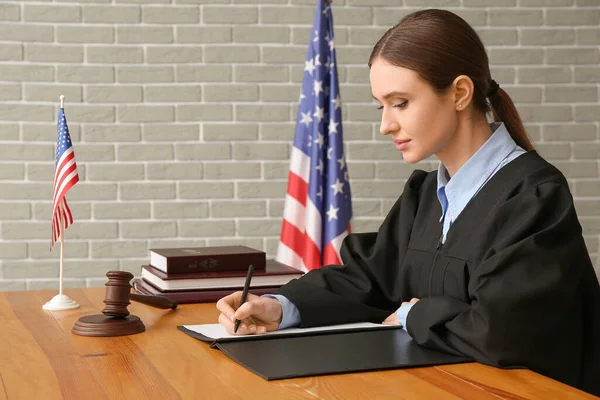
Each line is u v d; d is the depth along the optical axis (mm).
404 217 1597
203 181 3576
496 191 1334
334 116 2617
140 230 3545
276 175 3615
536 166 1324
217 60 3568
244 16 3574
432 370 1021
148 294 1632
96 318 1302
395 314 1388
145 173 3543
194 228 3578
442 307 1151
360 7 3639
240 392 913
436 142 1326
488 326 1081
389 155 3662
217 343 1167
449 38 1301
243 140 3594
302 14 3604
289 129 3617
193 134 3566
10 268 3471
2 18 3443
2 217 3465
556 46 3744
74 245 3506
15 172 3469
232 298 1338
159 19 3533
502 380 971
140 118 3535
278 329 1298
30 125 3473
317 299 1361
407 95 1295
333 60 2654
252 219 3607
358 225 3660
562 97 3756
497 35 3721
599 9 3746
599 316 1273
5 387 954
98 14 3500
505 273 1127
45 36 3473
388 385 939
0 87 3451
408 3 3664
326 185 2635
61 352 1143
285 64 3604
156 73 3539
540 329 1104
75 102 3498
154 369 1032
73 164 1660
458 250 1352
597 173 3773
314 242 2574
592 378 1264
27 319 1428
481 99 1361
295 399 883
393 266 1597
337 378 973
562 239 1174
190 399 889
